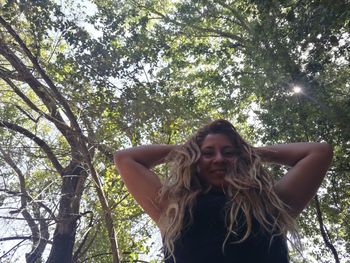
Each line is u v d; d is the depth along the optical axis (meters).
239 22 16.80
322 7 8.67
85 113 11.13
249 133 14.70
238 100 16.56
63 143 14.36
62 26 11.73
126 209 11.36
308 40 9.53
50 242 13.34
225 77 16.36
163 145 2.42
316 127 12.39
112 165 11.25
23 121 13.80
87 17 12.95
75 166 12.70
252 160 2.15
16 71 11.43
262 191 2.03
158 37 15.93
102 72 11.92
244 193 1.98
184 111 12.06
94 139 11.01
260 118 12.84
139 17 16.69
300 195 2.19
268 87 12.38
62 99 10.66
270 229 1.94
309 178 2.22
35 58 10.81
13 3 11.14
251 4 10.75
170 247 1.96
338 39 9.61
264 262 1.87
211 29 17.92
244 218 1.95
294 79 10.72
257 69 13.35
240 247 1.88
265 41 10.59
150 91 11.90
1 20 10.77
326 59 10.14
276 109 12.31
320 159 2.27
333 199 14.84
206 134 2.23
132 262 11.16
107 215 10.92
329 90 12.26
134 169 2.29
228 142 2.19
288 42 10.30
